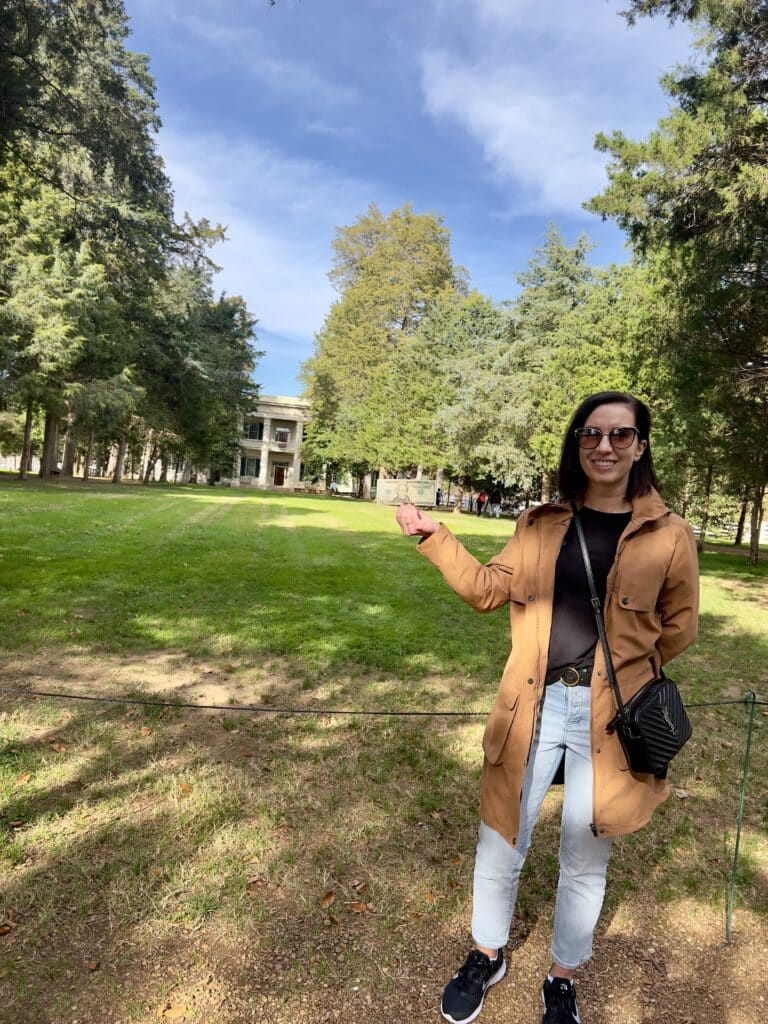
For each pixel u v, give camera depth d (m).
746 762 2.80
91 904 2.56
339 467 54.22
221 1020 2.08
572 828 1.98
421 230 45.75
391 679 5.64
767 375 11.52
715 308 11.48
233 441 62.34
